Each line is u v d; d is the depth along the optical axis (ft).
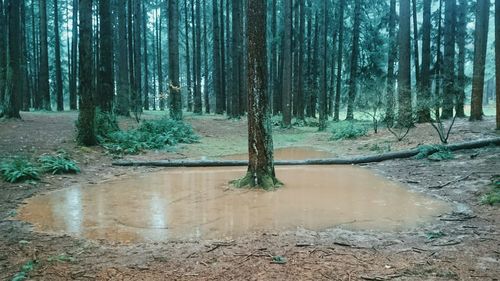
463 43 71.10
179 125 58.59
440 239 16.90
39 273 13.53
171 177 33.24
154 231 18.65
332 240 16.99
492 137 40.06
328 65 116.67
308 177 32.73
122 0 73.31
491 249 15.33
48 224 19.83
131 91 86.02
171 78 71.82
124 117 71.46
